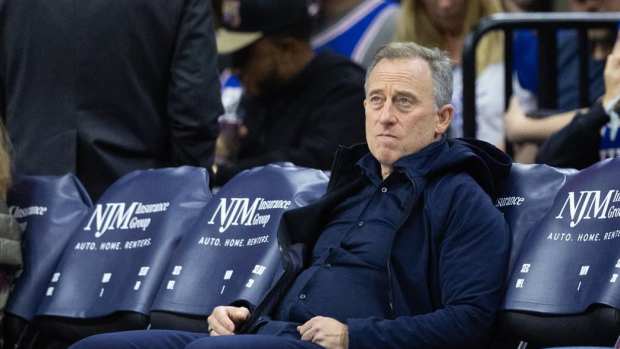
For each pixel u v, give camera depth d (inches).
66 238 626.5
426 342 491.2
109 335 519.8
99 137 641.0
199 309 563.2
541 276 503.2
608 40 709.3
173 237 590.9
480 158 528.1
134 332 523.5
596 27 700.7
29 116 651.5
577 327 490.0
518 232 526.6
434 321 493.4
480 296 498.3
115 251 601.9
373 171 541.3
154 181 611.2
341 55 751.1
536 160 643.5
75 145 643.5
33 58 648.4
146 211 603.5
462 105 704.4
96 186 645.9
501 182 543.2
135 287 584.4
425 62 534.3
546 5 892.6
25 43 649.6
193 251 577.9
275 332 515.8
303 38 743.1
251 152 760.3
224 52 743.1
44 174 647.8
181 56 637.3
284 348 486.9
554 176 534.3
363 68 752.3
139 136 645.9
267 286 553.6
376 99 534.3
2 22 654.5
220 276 566.9
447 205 515.8
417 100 529.7
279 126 746.8
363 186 546.3
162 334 523.5
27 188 642.8
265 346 485.4
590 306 483.8
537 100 728.3
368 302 515.2
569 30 729.6
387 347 490.0
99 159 642.2
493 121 756.0
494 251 506.9
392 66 533.0
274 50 740.0
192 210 596.1
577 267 496.1
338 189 548.1
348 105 735.1
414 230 517.7
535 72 758.5
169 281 576.1
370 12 828.6
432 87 531.8
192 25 637.9
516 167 543.8
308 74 742.5
